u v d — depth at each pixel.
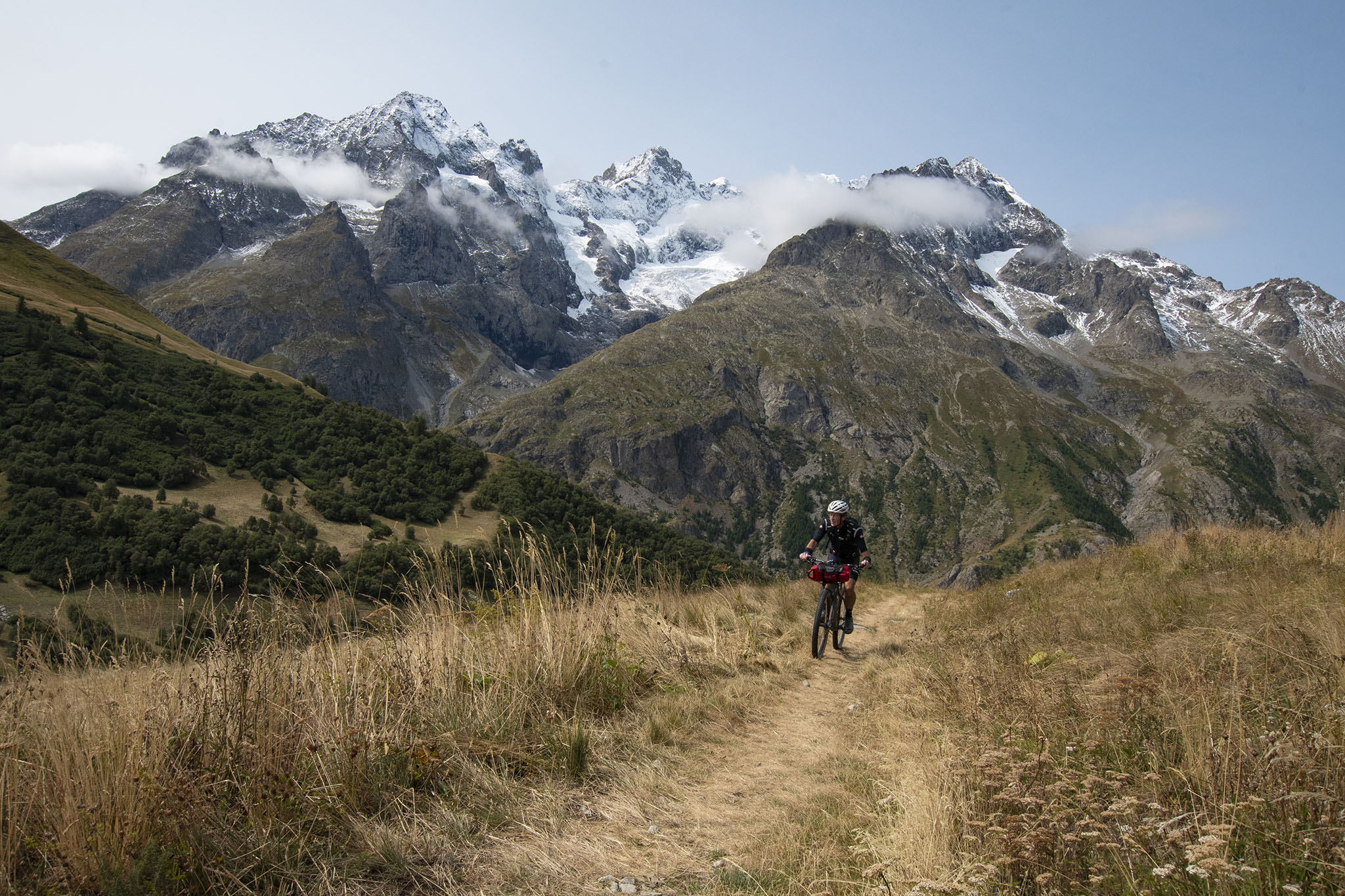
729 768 5.78
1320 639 6.09
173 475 52.75
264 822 4.04
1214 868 2.99
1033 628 9.63
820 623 10.10
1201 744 4.24
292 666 5.19
